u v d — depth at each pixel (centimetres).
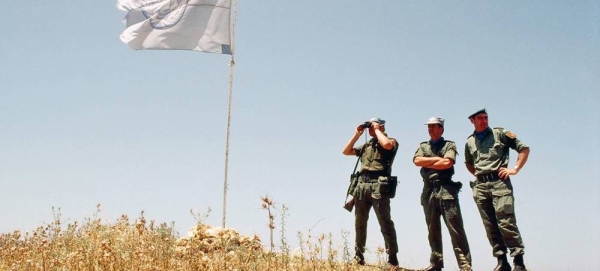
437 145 729
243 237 771
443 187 698
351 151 783
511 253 640
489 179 679
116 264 605
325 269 650
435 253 704
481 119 707
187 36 1027
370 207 754
